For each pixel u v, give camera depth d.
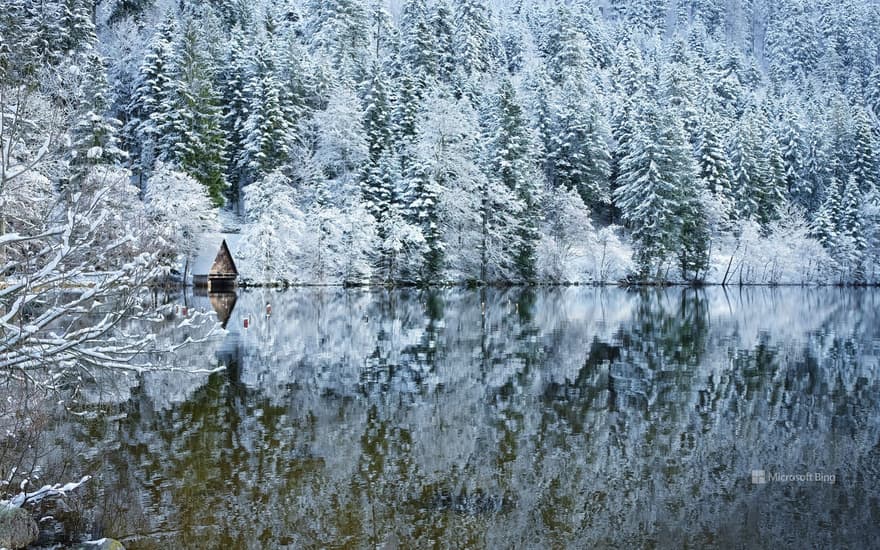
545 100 77.81
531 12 151.12
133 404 13.75
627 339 24.69
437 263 56.31
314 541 7.48
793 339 25.31
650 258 63.44
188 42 61.12
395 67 85.62
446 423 12.47
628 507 8.59
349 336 24.75
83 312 7.02
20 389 8.40
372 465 10.02
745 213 73.38
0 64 7.27
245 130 62.50
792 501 8.90
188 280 48.59
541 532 7.83
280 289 51.44
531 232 60.91
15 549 7.00
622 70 107.56
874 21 177.00
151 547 7.30
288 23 98.75
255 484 9.17
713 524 8.15
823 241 75.00
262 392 15.00
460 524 7.97
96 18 83.75
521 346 22.53
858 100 123.06
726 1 194.50
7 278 7.68
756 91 132.25
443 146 60.31
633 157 68.19
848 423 12.77
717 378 17.11
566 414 13.27
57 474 9.36
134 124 65.88
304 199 60.53
